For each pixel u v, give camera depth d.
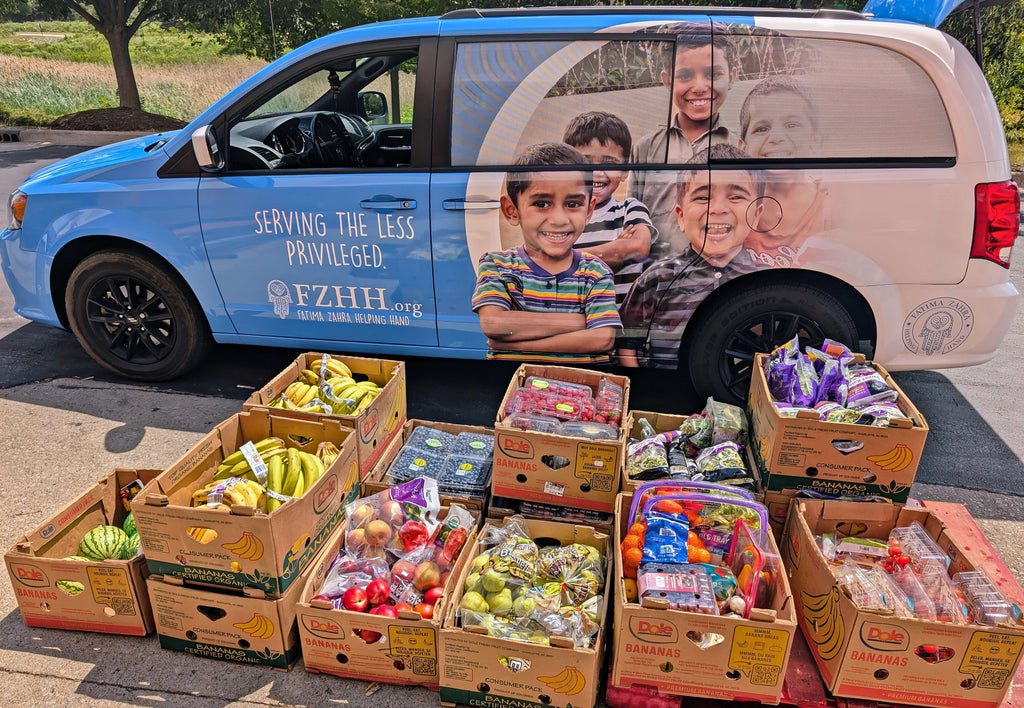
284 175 3.87
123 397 4.37
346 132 4.48
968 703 2.35
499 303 3.82
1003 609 2.34
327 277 3.97
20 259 4.39
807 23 3.39
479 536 2.81
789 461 2.83
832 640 2.41
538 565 2.68
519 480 2.97
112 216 4.08
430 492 2.90
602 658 2.47
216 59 25.50
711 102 3.45
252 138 4.07
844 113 3.41
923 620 2.24
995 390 4.66
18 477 3.58
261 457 2.88
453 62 3.63
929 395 4.58
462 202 3.66
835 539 2.83
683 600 2.32
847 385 3.08
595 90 3.52
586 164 3.57
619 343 3.82
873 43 3.35
